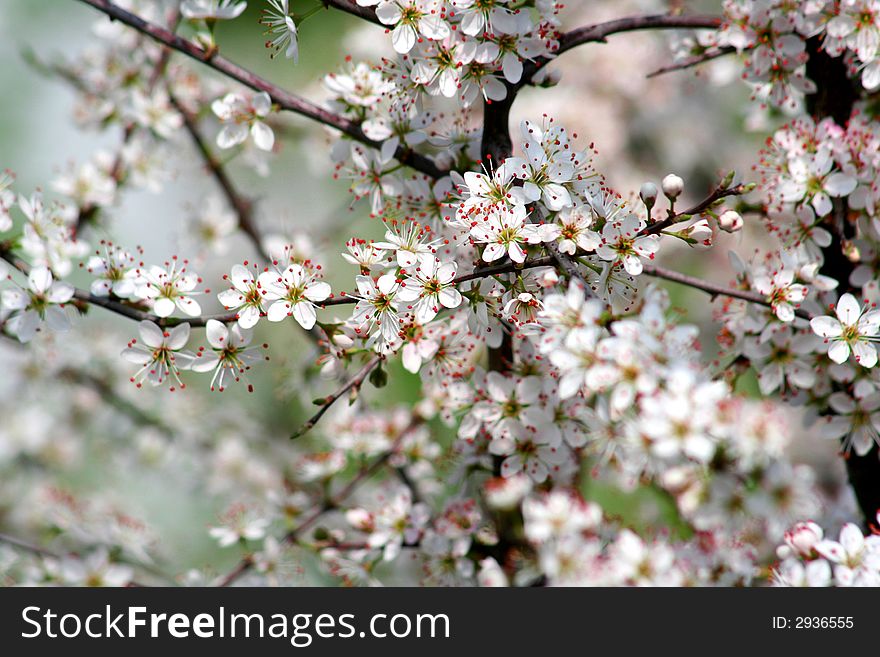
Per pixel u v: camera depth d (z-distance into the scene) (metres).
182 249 7.02
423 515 5.18
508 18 4.04
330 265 7.75
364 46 7.79
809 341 4.64
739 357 4.90
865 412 4.70
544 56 4.30
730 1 4.93
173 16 6.64
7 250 4.49
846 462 5.22
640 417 3.46
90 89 6.82
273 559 5.63
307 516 5.81
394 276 3.89
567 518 4.77
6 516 7.90
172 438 7.97
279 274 4.00
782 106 5.29
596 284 3.92
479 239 3.76
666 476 5.29
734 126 9.87
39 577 5.91
